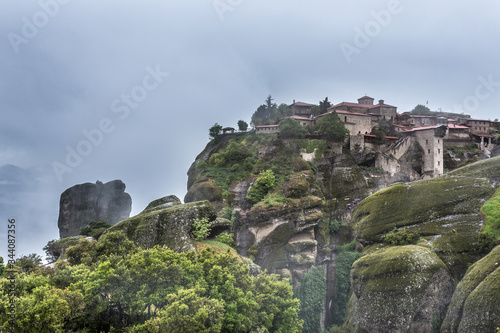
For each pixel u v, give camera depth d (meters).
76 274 68.62
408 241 100.75
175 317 57.44
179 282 66.94
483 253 91.38
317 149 147.50
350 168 144.75
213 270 71.44
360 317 92.00
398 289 87.69
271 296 77.69
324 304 122.88
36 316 54.53
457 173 114.00
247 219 128.75
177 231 95.88
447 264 92.25
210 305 61.94
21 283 64.38
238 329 67.00
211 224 100.38
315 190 135.88
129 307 61.88
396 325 85.94
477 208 100.00
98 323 61.78
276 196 131.12
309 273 123.56
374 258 95.44
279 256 124.69
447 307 88.00
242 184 140.25
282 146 147.88
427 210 104.75
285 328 77.50
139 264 65.88
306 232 128.38
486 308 72.44
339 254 130.88
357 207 118.62
